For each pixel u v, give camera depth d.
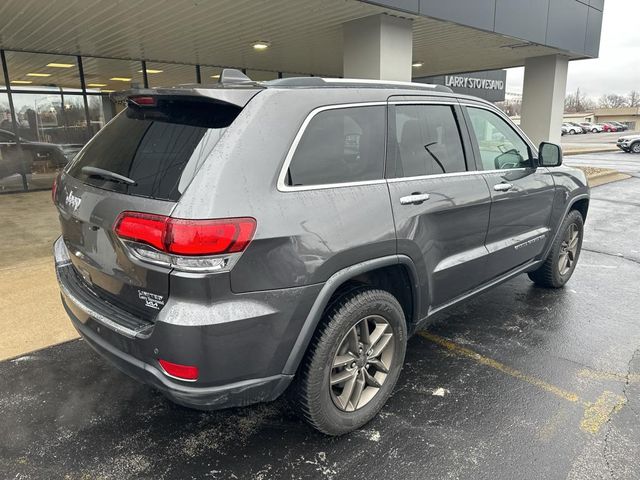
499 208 3.38
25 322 3.85
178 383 1.98
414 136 2.81
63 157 11.79
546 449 2.44
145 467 2.33
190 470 2.31
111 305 2.27
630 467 2.31
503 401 2.86
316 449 2.46
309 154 2.23
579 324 3.93
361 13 7.34
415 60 12.73
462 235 3.07
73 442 2.50
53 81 11.44
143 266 1.97
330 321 2.30
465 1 8.02
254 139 2.04
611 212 8.83
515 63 13.34
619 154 25.20
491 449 2.45
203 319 1.89
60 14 7.29
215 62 12.98
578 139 46.69
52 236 6.70
